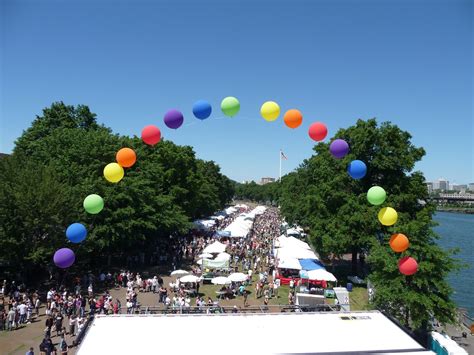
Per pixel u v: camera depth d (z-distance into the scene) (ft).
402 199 119.75
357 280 129.49
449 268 70.90
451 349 56.80
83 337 35.70
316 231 132.36
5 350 68.64
